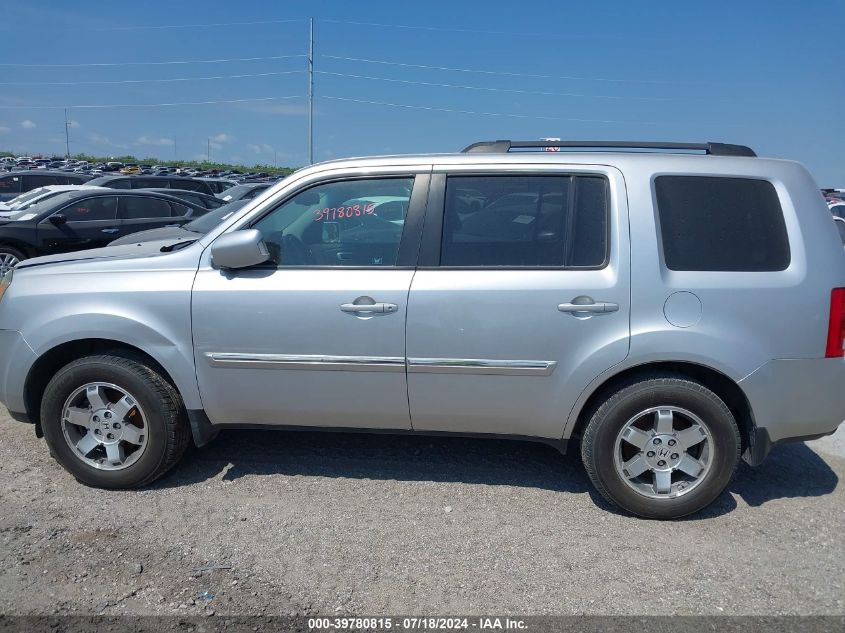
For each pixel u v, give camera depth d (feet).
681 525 12.26
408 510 12.67
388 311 12.21
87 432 13.24
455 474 14.14
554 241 12.27
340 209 12.86
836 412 12.07
